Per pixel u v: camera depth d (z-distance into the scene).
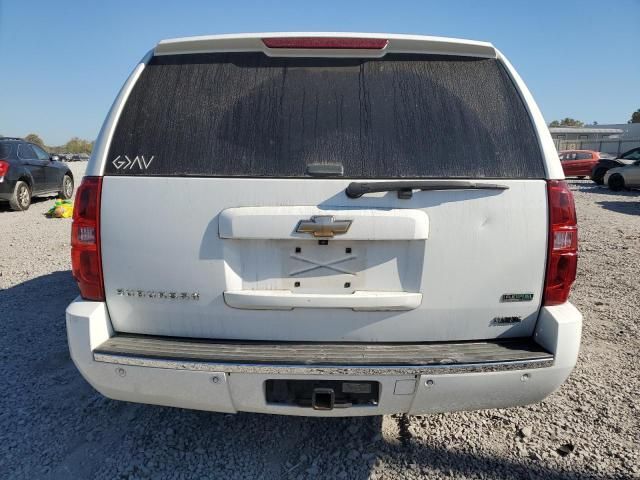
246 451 2.66
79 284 2.26
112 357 2.11
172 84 2.31
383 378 2.06
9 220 10.25
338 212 2.07
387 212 2.08
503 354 2.12
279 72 2.30
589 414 3.00
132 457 2.61
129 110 2.27
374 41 2.28
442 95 2.27
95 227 2.18
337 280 2.16
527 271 2.16
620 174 17.41
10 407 3.06
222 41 2.32
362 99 2.26
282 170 2.14
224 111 2.24
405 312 2.16
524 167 2.17
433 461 2.58
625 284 5.61
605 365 3.62
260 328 2.20
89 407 3.07
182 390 2.13
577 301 5.02
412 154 2.17
